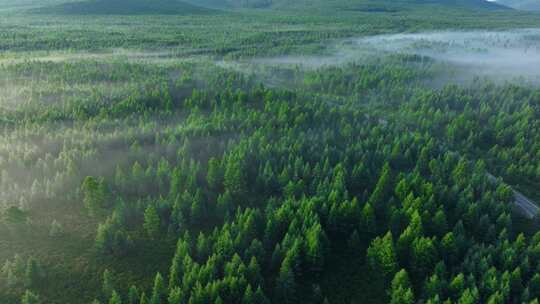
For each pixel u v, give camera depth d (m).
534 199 124.44
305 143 133.50
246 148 124.56
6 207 103.44
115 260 90.25
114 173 119.31
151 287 84.75
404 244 87.88
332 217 95.75
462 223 100.38
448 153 127.12
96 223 100.75
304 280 87.56
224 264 83.69
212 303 74.81
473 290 75.81
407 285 80.62
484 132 160.62
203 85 197.25
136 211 101.62
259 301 76.56
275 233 93.00
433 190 106.88
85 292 83.12
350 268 90.62
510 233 99.31
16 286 82.56
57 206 105.31
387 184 109.94
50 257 90.12
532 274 84.31
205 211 102.44
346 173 116.00
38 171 117.38
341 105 188.88
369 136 143.38
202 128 139.50
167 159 126.50
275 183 114.06
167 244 95.12
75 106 160.12
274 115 159.12
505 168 139.25
